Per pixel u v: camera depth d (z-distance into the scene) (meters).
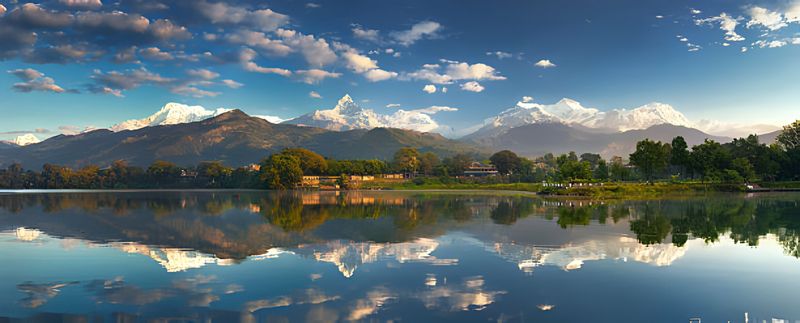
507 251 28.75
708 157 134.88
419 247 30.44
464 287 20.31
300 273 22.95
